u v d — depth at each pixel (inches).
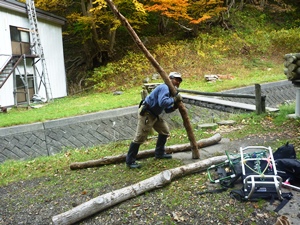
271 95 465.4
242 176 128.2
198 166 157.1
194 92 336.8
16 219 132.3
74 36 793.6
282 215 109.6
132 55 636.1
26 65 518.6
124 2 580.4
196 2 621.3
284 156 144.9
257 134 221.9
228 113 333.7
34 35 526.9
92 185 157.6
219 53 633.0
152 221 116.0
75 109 382.6
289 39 669.9
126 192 132.6
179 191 137.2
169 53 624.1
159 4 617.6
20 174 197.2
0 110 423.5
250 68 592.4
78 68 732.7
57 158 229.9
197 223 111.8
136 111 365.7
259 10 825.5
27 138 300.4
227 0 772.6
